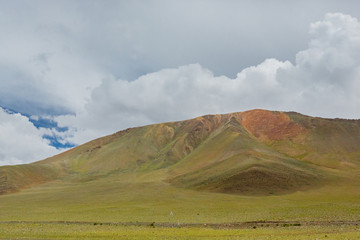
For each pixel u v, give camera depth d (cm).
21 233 4134
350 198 10006
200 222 5788
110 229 4784
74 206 9912
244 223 5547
